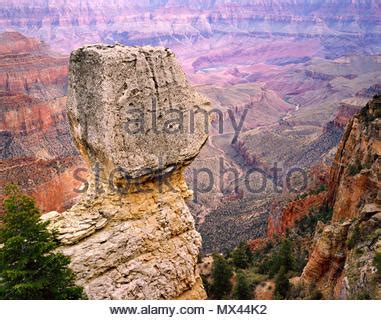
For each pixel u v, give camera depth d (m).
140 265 29.19
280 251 55.22
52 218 30.62
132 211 29.66
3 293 24.78
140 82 29.06
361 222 44.09
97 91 28.36
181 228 31.22
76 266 27.56
